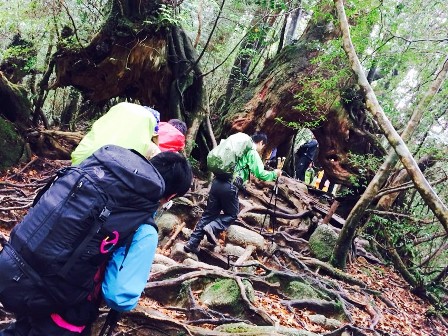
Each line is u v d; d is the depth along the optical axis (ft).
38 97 31.86
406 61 29.66
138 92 33.06
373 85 43.80
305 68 34.55
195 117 33.17
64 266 5.75
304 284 19.19
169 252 20.48
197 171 32.71
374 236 33.12
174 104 32.32
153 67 29.63
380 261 30.81
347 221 24.31
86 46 28.50
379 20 25.62
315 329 16.55
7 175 25.32
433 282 28.45
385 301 23.04
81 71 29.50
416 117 19.38
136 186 6.08
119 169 6.10
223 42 41.34
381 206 32.07
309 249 25.96
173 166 7.06
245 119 35.81
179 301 14.82
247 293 15.64
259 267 19.77
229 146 18.07
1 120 26.68
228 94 43.32
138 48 28.45
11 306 5.91
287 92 34.71
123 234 6.02
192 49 32.86
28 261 5.80
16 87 29.48
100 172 6.07
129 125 7.25
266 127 35.81
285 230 28.35
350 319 18.20
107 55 28.68
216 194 18.81
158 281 14.82
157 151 7.63
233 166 18.25
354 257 28.22
